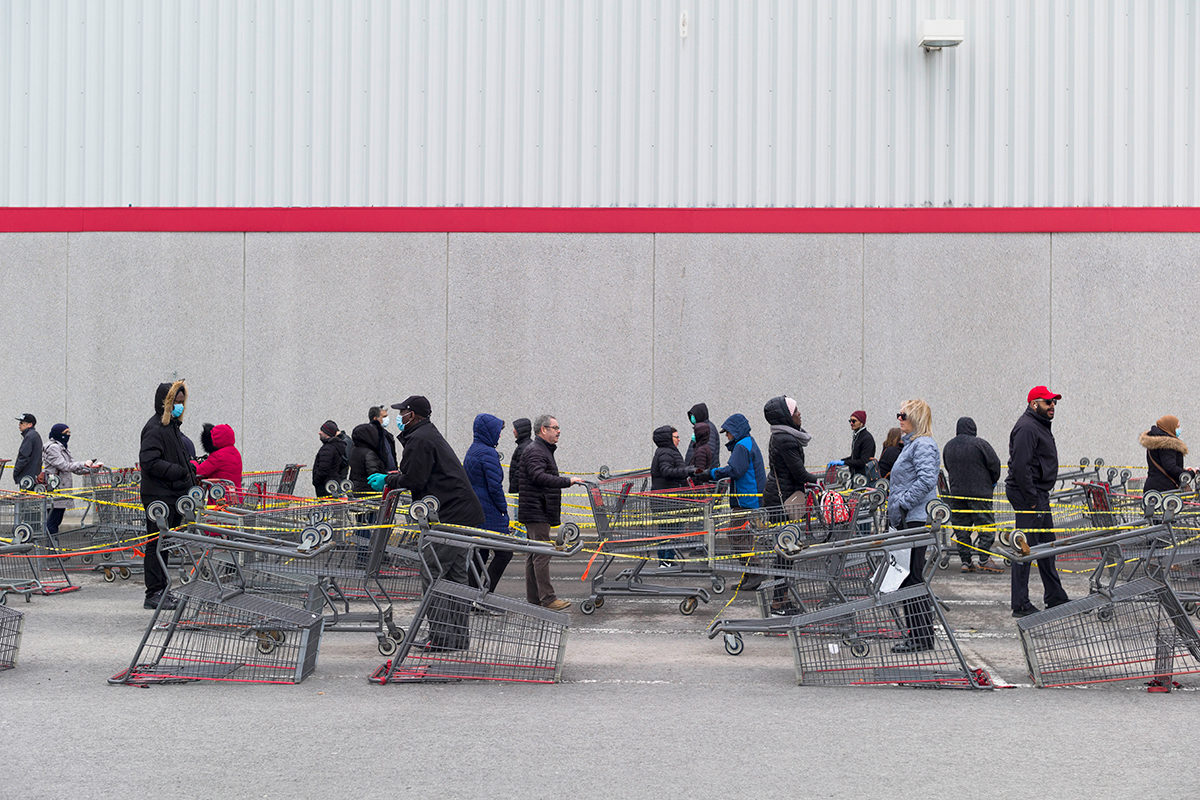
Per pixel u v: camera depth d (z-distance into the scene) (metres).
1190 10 16.59
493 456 9.94
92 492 12.62
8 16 17.59
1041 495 9.73
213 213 17.41
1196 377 16.58
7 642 7.73
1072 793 5.06
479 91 17.08
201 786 5.15
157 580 10.32
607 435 17.03
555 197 17.03
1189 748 5.76
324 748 5.77
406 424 8.77
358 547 8.64
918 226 16.70
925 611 7.30
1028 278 16.69
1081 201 16.64
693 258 16.92
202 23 17.41
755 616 10.20
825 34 16.77
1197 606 9.48
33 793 5.05
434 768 5.43
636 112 16.91
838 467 12.13
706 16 16.84
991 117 16.69
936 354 16.73
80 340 17.58
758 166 16.84
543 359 17.11
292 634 8.28
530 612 7.37
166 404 10.29
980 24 16.69
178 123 17.42
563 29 16.97
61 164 17.58
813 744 5.84
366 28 17.19
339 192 17.27
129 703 6.72
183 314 17.50
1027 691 7.05
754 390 16.89
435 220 17.14
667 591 10.37
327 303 17.31
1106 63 16.64
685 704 6.73
